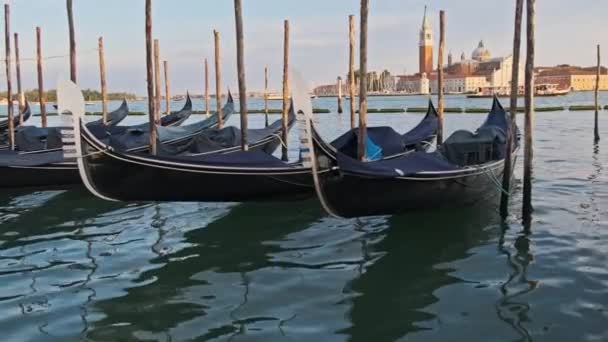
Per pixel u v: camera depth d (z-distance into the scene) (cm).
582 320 591
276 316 635
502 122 1472
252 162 1064
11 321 632
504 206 1008
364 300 675
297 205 1170
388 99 10412
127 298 701
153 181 988
